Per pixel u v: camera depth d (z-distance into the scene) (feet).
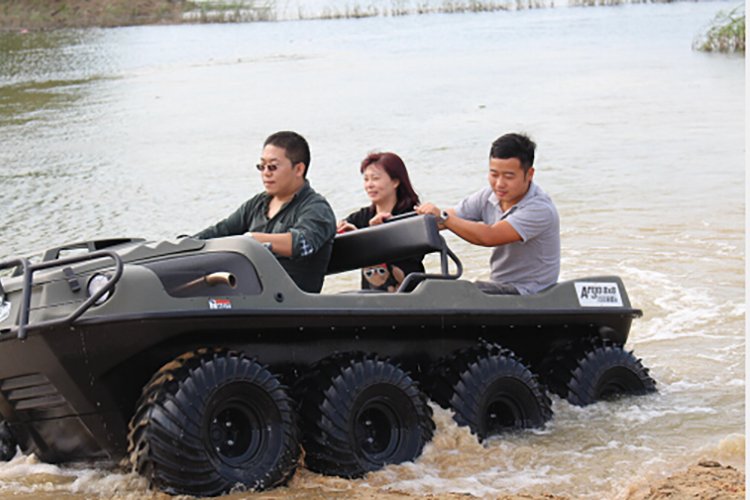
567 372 23.72
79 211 46.88
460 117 71.36
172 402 17.40
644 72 91.71
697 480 18.43
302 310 19.13
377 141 62.75
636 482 19.02
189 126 72.23
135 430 17.65
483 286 22.80
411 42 136.36
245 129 69.82
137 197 49.34
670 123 65.05
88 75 111.65
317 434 19.07
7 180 54.75
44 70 119.03
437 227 22.06
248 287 18.94
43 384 18.16
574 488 19.10
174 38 159.74
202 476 17.49
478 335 22.47
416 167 54.13
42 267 17.89
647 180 49.52
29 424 19.34
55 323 17.19
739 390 25.04
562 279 34.50
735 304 31.89
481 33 143.54
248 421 18.29
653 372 26.48
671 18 148.66
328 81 97.19
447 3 202.69
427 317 20.89
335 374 19.34
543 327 23.49
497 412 22.11
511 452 20.74
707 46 106.63
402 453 19.92
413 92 86.33
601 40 124.67
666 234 39.96
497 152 23.31
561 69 97.71
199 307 18.07
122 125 74.08
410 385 20.12
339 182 50.52
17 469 19.70
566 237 40.06
